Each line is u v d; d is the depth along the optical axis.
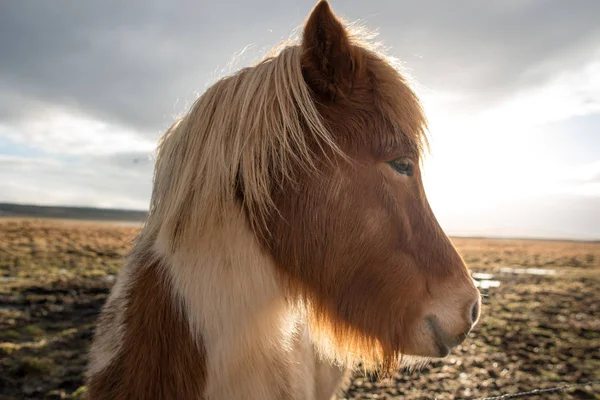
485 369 6.13
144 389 1.56
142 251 1.77
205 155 1.57
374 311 1.62
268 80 1.62
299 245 1.58
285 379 1.77
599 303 12.23
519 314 10.39
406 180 1.63
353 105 1.61
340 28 1.55
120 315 1.71
